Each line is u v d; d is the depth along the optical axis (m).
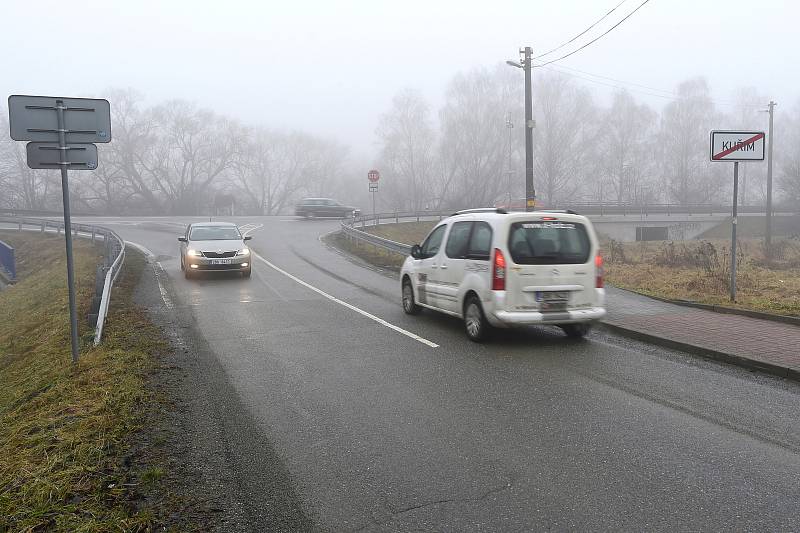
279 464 4.27
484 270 7.94
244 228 33.81
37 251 26.38
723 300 10.43
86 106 6.82
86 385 6.25
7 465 4.39
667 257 18.14
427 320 9.91
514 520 3.46
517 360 7.18
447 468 4.18
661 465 4.18
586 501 3.67
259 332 8.99
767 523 3.39
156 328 9.27
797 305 9.59
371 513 3.57
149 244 25.44
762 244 31.28
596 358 7.23
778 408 5.35
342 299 12.30
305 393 5.94
